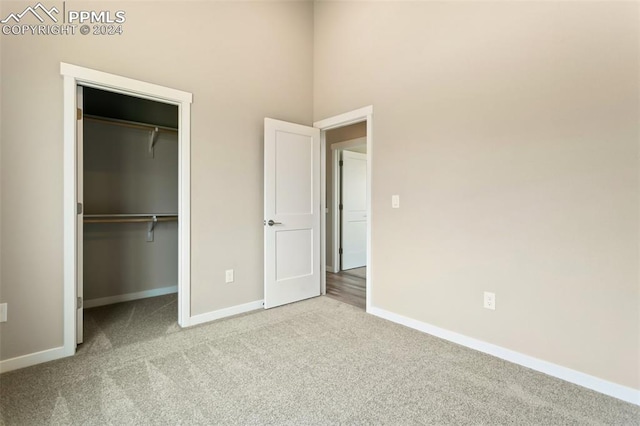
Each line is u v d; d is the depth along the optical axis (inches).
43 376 75.2
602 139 70.2
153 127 136.0
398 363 82.1
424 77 103.4
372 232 119.8
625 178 67.6
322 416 61.4
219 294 114.7
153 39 99.5
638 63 66.1
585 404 65.8
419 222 105.0
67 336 85.4
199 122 109.1
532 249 80.4
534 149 79.9
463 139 93.7
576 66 73.4
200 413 62.1
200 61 109.3
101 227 131.0
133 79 95.4
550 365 77.6
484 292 89.3
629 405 65.6
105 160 131.8
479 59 90.1
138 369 78.5
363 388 70.8
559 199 76.1
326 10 139.3
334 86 135.0
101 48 90.3
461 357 86.0
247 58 122.0
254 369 78.6
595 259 71.3
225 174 115.9
